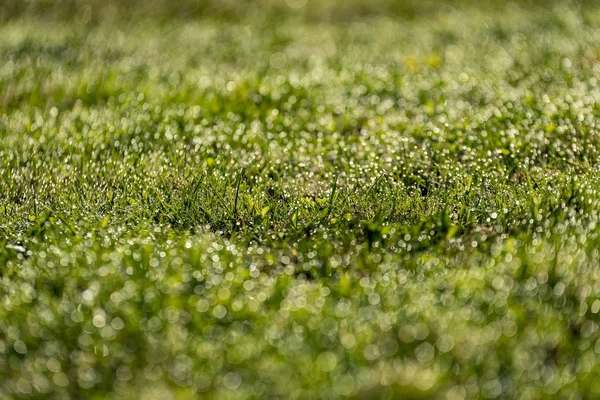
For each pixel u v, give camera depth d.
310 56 12.27
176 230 5.68
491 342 4.05
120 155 7.32
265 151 7.27
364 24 15.58
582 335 4.21
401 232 5.44
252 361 3.99
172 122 8.17
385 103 8.73
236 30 15.13
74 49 13.02
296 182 6.50
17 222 5.91
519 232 5.33
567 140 7.06
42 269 5.02
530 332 4.12
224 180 6.48
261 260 5.20
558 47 11.31
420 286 4.59
